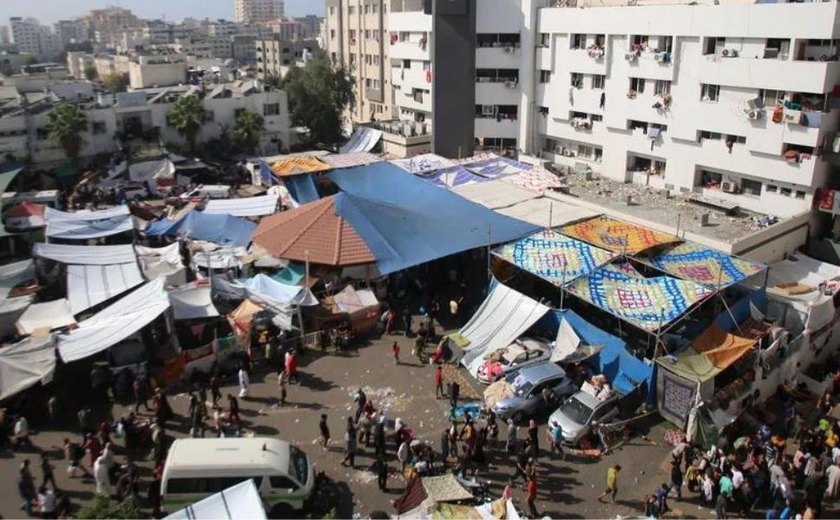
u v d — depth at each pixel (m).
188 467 20.03
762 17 36.50
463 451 23.25
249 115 65.88
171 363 28.62
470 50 54.25
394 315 34.00
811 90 34.88
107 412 26.55
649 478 22.91
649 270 32.88
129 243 43.69
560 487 22.42
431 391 28.20
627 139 45.84
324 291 34.88
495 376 28.03
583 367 28.47
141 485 22.11
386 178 47.47
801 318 29.28
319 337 31.95
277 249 35.41
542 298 33.28
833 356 30.52
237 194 54.25
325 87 73.06
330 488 22.17
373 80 90.69
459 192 43.31
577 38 48.97
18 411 25.84
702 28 39.41
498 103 55.16
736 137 39.28
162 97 66.00
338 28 97.69
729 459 22.14
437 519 18.23
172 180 56.28
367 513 21.12
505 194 42.78
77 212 45.47
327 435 24.28
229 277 36.50
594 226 36.03
